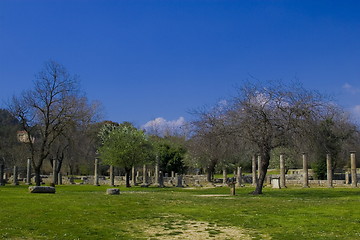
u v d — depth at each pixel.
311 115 37.62
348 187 57.22
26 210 23.03
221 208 26.12
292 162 85.25
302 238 17.48
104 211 23.97
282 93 38.41
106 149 64.62
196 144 60.69
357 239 17.28
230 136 39.75
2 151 96.00
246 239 17.44
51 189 33.22
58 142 70.62
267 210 25.23
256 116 38.56
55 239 16.97
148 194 36.12
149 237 17.78
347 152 73.31
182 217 22.72
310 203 29.19
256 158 73.25
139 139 64.50
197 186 65.94
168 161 86.94
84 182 76.31
